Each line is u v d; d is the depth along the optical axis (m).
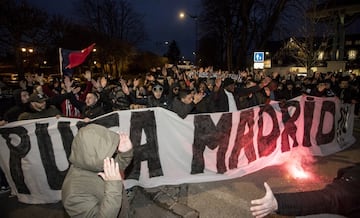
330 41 25.28
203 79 12.46
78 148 1.71
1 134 4.16
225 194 4.42
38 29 26.88
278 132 5.82
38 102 4.76
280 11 23.19
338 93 10.62
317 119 6.37
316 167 5.60
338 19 21.56
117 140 1.80
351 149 6.86
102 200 1.72
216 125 5.09
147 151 4.65
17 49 24.73
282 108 5.86
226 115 5.17
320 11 17.75
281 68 36.97
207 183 4.86
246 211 3.91
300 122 6.12
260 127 5.57
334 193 1.28
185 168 4.92
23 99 5.25
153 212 3.91
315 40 19.66
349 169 1.45
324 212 1.27
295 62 36.03
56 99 5.26
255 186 4.71
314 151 6.32
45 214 3.94
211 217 3.78
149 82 9.52
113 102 6.60
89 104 5.12
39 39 28.78
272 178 5.04
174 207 3.92
